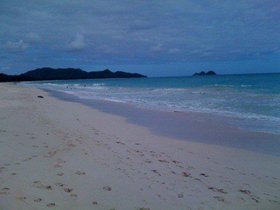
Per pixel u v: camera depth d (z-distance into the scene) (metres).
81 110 17.73
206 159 7.76
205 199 5.24
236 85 43.38
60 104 21.12
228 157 8.00
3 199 4.60
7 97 24.89
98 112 17.03
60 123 11.91
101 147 8.31
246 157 8.00
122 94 34.16
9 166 6.13
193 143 9.52
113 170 6.40
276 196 5.49
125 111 17.56
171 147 8.96
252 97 23.12
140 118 14.74
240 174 6.66
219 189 5.72
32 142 8.24
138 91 40.16
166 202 5.04
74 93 37.47
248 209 4.94
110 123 13.11
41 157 6.90
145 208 4.76
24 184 5.24
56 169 6.16
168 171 6.61
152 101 23.80
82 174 5.99
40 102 21.53
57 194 4.97
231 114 15.41
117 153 7.81
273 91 28.41
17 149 7.43
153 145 9.13
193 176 6.38
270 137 10.23
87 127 11.58
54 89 51.03
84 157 7.17
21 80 161.00
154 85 62.25
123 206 4.77
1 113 13.73
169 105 20.45
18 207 4.40
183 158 7.79
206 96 26.53
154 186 5.68
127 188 5.48
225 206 5.00
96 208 4.62
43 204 4.58
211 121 13.56
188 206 4.93
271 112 15.46
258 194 5.57
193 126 12.46
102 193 5.18
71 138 9.15
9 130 9.67
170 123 13.25
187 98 25.41
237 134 10.81
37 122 11.67
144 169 6.64
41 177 5.65
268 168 7.12
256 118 13.97
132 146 8.80
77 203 4.73
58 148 7.80
